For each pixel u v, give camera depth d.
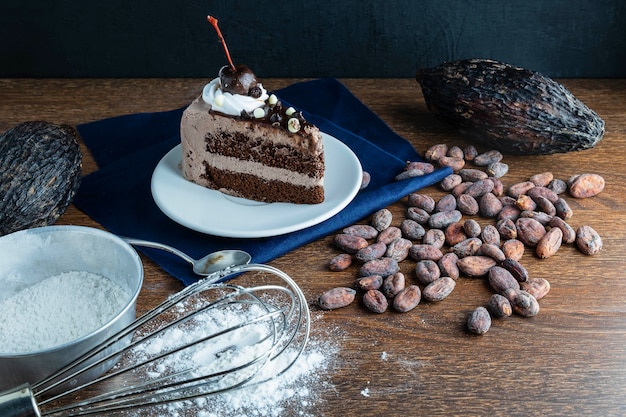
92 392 0.57
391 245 0.68
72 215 0.73
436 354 0.59
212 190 0.74
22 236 0.61
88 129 0.83
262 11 0.90
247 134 0.71
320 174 0.71
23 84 0.92
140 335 0.61
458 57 0.93
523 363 0.59
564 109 0.75
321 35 0.92
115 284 0.61
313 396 0.56
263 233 0.67
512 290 0.63
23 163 0.67
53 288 0.61
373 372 0.58
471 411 0.55
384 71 0.94
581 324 0.62
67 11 0.90
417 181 0.74
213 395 0.56
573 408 0.56
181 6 0.90
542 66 0.93
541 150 0.77
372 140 0.83
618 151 0.80
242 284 0.65
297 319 0.62
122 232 0.71
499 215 0.71
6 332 0.58
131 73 0.94
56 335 0.58
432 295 0.63
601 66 0.93
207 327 0.61
